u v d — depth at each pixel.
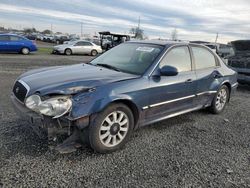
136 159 3.41
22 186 2.69
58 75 3.69
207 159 3.53
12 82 7.66
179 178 3.03
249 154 3.76
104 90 3.31
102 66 4.34
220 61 5.61
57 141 3.40
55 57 17.94
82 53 22.38
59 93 3.08
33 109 3.17
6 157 3.21
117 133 3.57
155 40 4.93
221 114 5.69
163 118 4.26
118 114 3.54
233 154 3.73
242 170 3.29
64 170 3.03
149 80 3.84
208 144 4.04
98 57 4.92
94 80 3.43
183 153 3.66
